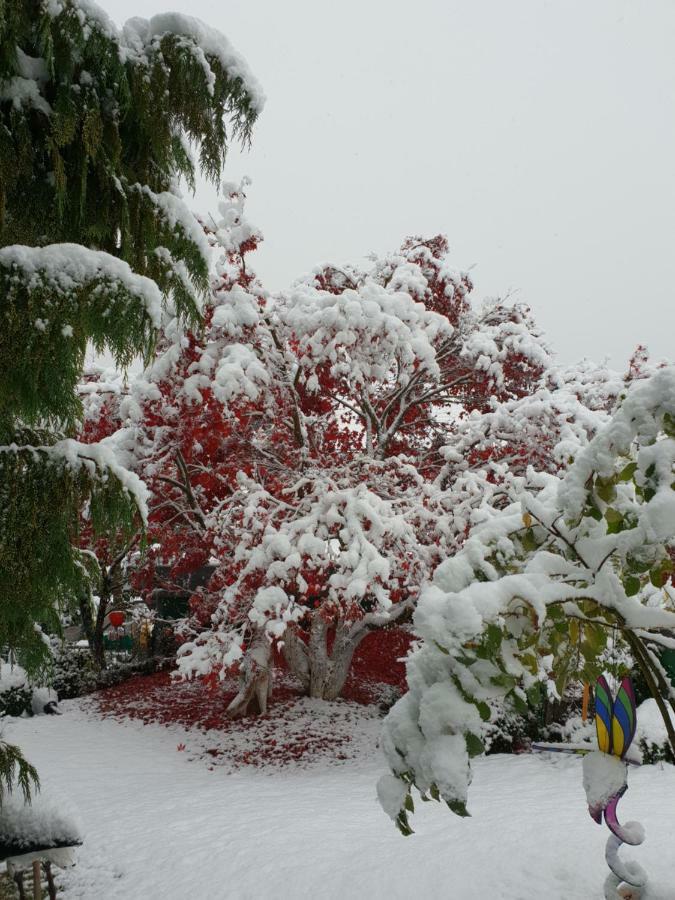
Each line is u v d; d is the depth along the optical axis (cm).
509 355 1219
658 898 289
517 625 244
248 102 461
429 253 1301
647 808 605
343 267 1273
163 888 581
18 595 406
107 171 423
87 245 449
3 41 379
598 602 256
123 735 1195
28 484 399
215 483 1207
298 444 1161
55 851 531
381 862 542
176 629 1238
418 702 238
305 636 1398
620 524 253
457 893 465
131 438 1116
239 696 1237
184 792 877
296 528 932
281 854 606
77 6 391
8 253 352
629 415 237
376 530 912
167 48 435
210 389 981
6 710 1318
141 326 371
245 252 1054
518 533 295
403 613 1195
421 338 1016
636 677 907
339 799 800
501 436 1105
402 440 1366
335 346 990
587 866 467
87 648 1653
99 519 414
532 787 765
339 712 1249
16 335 354
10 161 391
